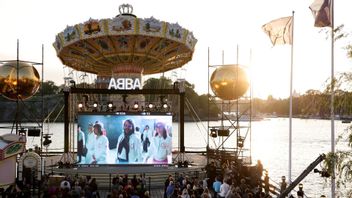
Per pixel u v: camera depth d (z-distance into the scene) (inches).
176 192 763.4
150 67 1668.3
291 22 932.6
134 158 1263.5
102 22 1341.0
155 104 1573.6
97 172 1152.8
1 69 1259.8
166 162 1273.4
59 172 1181.7
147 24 1347.2
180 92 1309.1
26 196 876.0
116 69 1577.3
